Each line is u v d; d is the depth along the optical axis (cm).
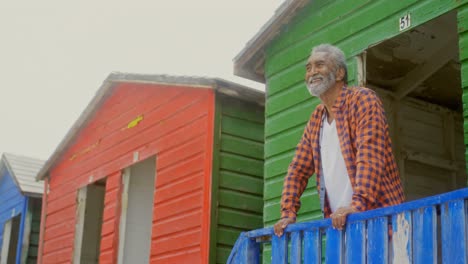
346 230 321
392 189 347
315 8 634
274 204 636
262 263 686
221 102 769
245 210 753
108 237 916
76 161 1075
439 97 720
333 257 326
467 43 470
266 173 656
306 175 383
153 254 793
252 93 770
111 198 934
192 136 778
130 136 916
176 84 798
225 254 724
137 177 939
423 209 282
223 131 762
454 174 730
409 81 666
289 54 658
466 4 478
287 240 360
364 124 342
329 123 370
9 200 1365
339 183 360
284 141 641
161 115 851
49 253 1108
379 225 302
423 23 515
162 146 831
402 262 288
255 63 706
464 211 262
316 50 373
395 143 680
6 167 1372
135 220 921
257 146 785
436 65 632
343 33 594
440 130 730
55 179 1148
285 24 663
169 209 786
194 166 761
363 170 329
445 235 270
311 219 594
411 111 707
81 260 1052
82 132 1065
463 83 466
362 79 569
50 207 1144
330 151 366
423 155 700
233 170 755
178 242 754
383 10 555
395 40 596
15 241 1403
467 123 458
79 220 1043
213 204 727
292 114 639
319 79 364
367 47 564
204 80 761
